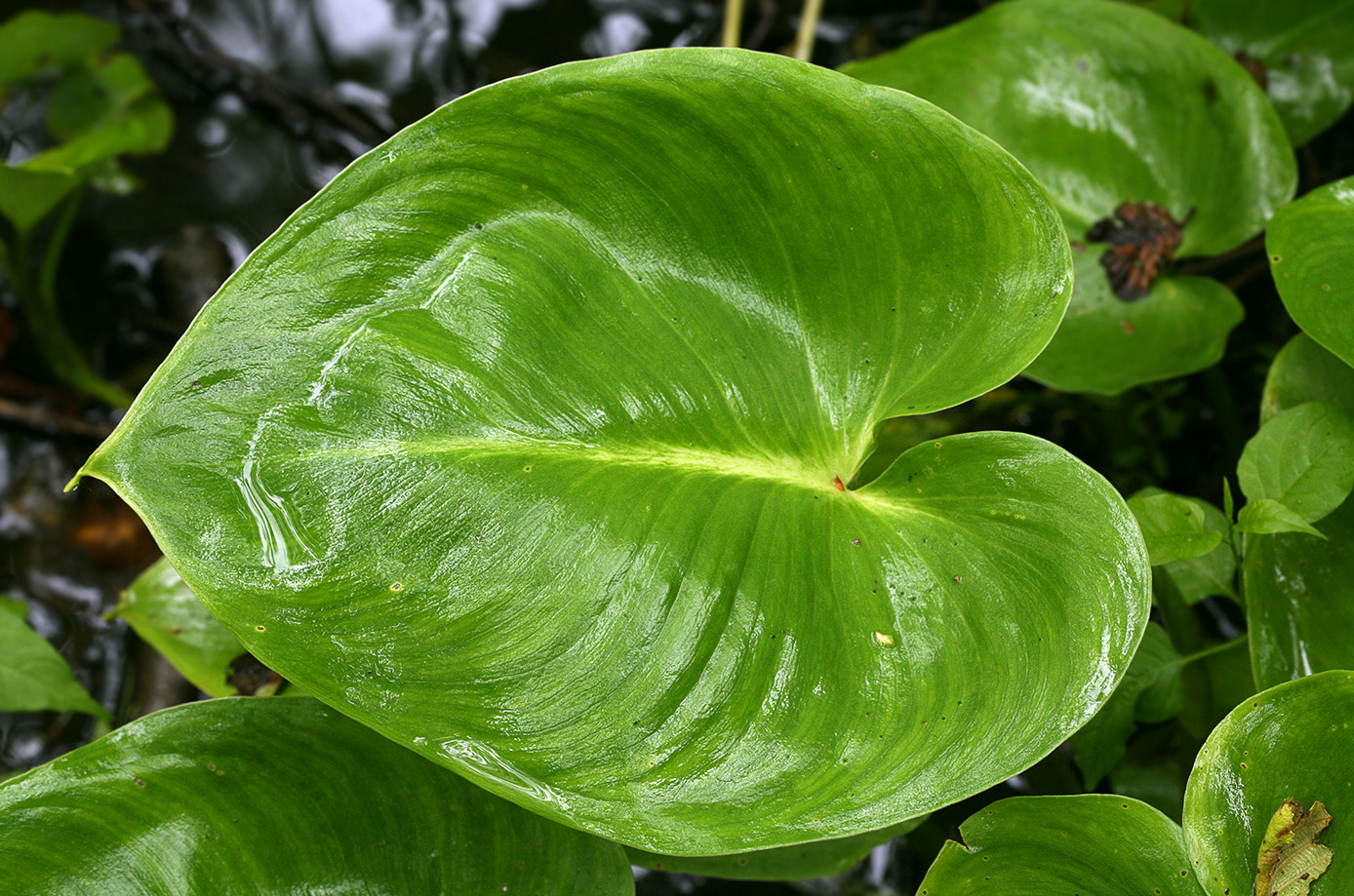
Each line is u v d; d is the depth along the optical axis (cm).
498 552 32
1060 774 37
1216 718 36
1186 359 38
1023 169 33
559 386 33
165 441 31
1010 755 32
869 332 34
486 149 33
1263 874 32
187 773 33
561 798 32
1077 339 38
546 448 32
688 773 32
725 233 33
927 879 33
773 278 33
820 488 33
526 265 33
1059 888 33
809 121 33
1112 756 35
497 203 33
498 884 33
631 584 32
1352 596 35
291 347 32
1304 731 32
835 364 34
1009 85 39
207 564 31
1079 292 39
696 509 33
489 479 32
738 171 33
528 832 33
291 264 32
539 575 32
